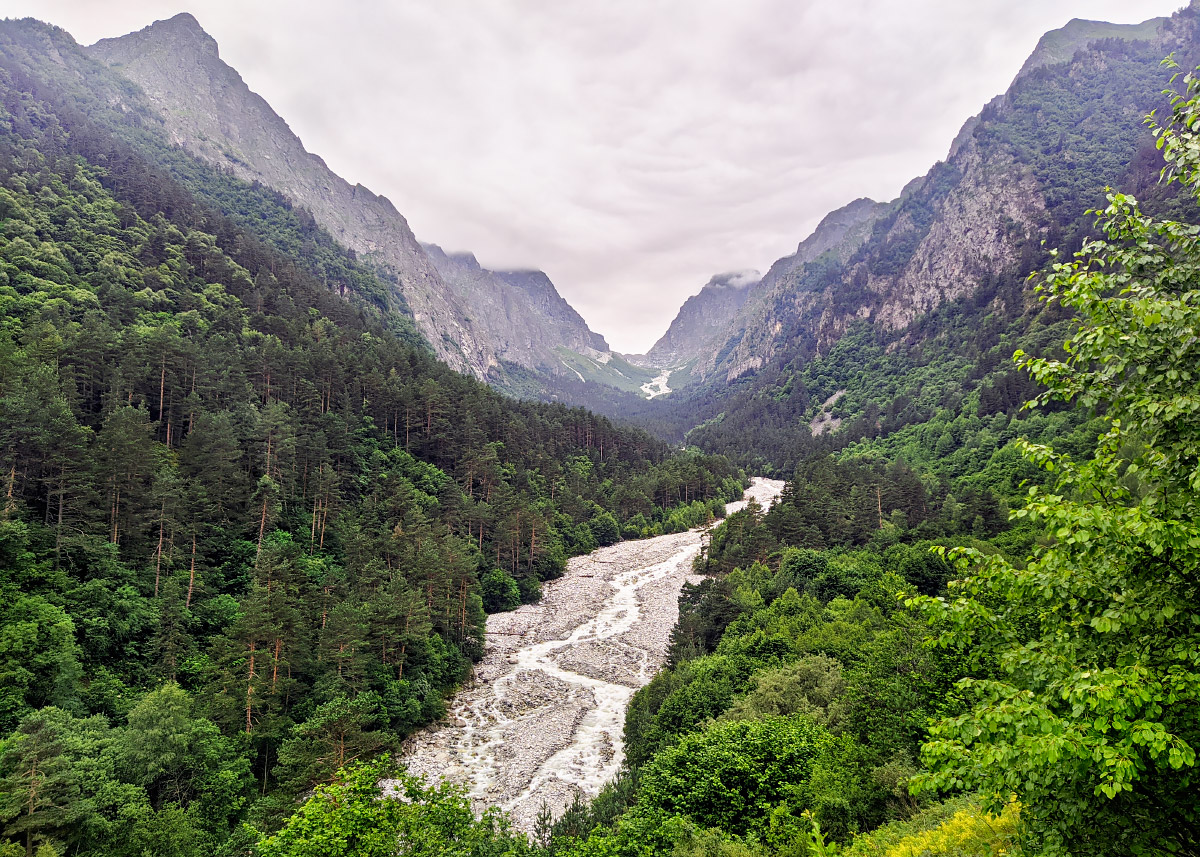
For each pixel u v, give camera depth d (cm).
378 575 7481
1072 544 1087
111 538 6550
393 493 10112
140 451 6731
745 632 6275
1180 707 942
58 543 5781
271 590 6069
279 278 18725
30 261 10738
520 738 6091
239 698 5200
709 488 18525
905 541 8169
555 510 13862
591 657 8312
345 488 10025
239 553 7475
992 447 13488
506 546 10981
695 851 2439
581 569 12594
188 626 6166
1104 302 1195
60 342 8225
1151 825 954
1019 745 941
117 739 4306
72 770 3731
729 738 3081
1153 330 1122
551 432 17662
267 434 8475
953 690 2383
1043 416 13212
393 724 6066
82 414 7606
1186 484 1074
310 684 5897
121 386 8038
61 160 16312
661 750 4147
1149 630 1051
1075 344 1270
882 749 2533
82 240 13012
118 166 18762
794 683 4041
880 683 2741
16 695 4438
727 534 11375
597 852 2738
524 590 10762
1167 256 1175
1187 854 943
